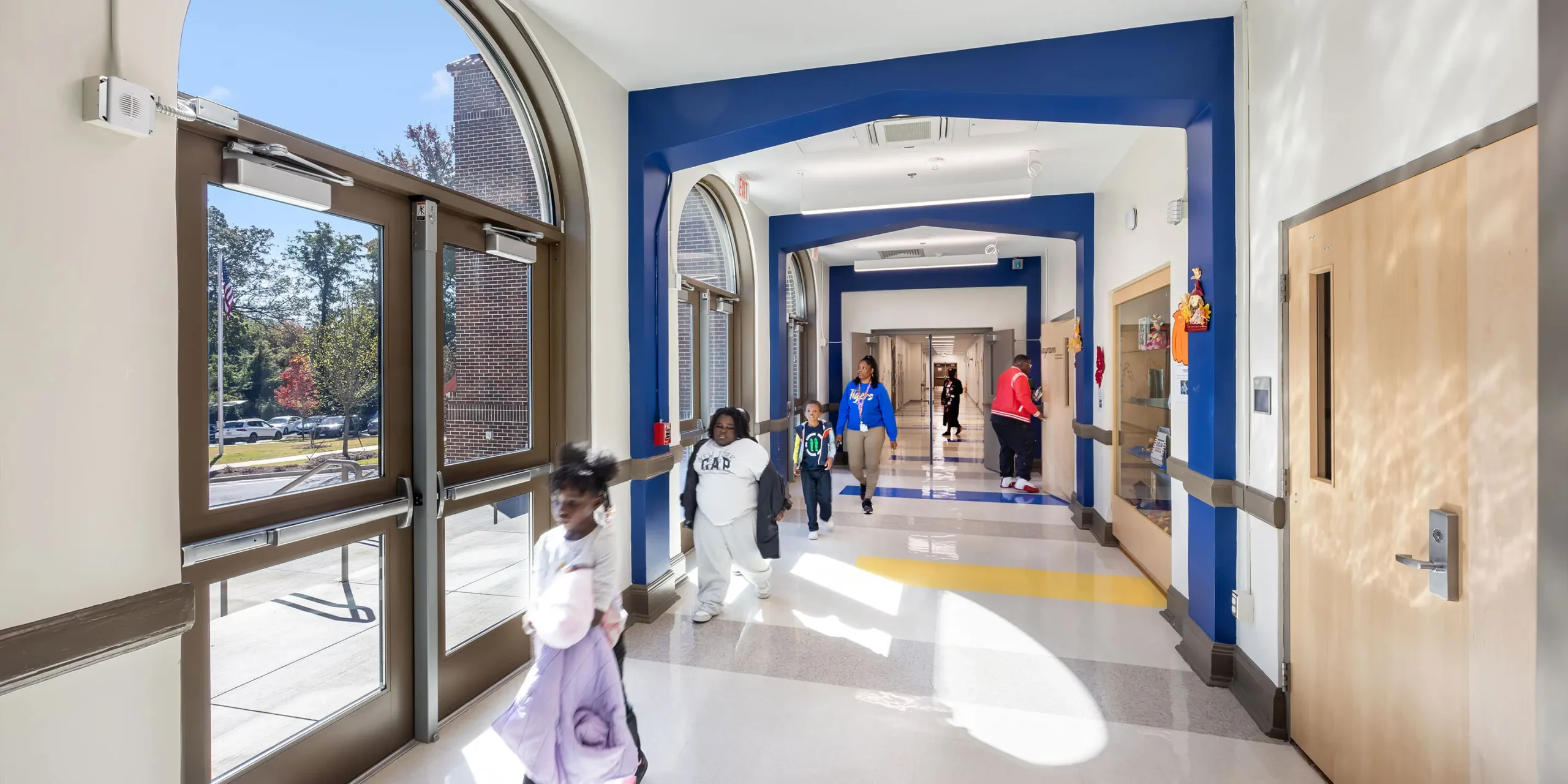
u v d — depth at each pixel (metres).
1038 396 9.16
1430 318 1.77
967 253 8.95
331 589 2.19
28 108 1.31
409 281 2.50
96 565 1.45
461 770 2.34
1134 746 2.49
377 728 2.35
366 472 2.33
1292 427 2.53
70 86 1.38
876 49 3.26
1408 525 1.87
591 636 1.82
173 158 1.59
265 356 1.97
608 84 3.58
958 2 2.82
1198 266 3.17
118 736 1.51
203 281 1.78
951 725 2.63
